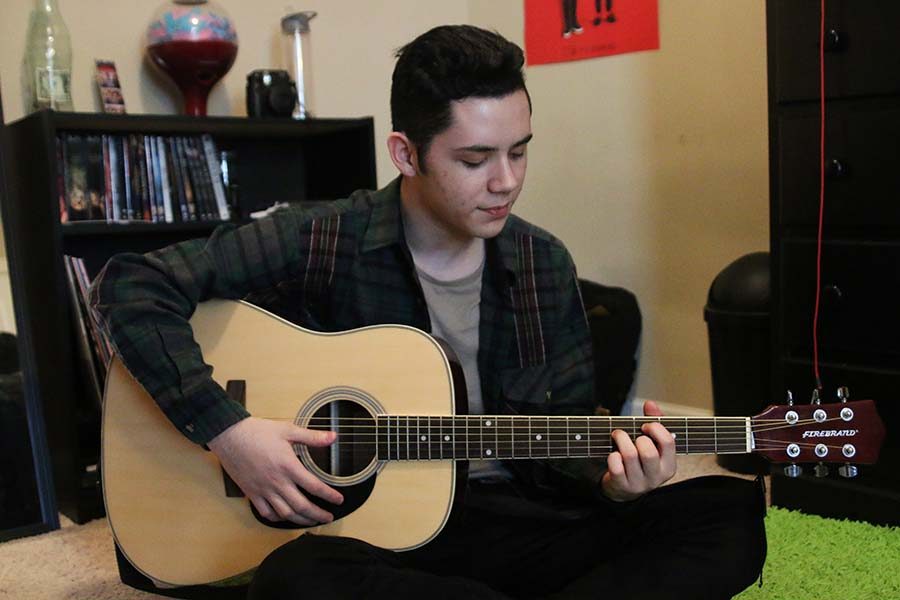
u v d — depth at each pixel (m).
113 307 1.37
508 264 1.46
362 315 1.47
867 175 1.83
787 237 1.98
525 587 1.37
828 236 1.92
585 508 1.40
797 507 2.05
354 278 1.46
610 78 2.79
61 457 2.33
